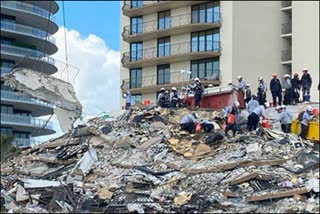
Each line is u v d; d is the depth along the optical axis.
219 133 29.42
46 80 28.55
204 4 65.31
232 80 62.41
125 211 22.78
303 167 25.12
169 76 67.06
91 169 29.06
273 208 22.44
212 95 36.44
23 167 32.94
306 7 62.16
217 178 25.00
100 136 32.66
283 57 65.44
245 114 30.16
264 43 64.69
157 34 68.44
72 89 29.03
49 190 25.23
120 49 72.75
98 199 24.50
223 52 63.50
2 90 79.38
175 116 34.00
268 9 65.25
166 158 28.36
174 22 66.94
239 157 26.47
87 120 36.09
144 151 29.70
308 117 28.86
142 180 25.91
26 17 83.69
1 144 61.44
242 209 22.52
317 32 61.06
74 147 32.91
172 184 25.09
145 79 69.19
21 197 24.97
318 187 23.19
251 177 24.30
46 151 34.47
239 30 63.22
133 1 70.75
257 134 28.86
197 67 65.69
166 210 22.86
